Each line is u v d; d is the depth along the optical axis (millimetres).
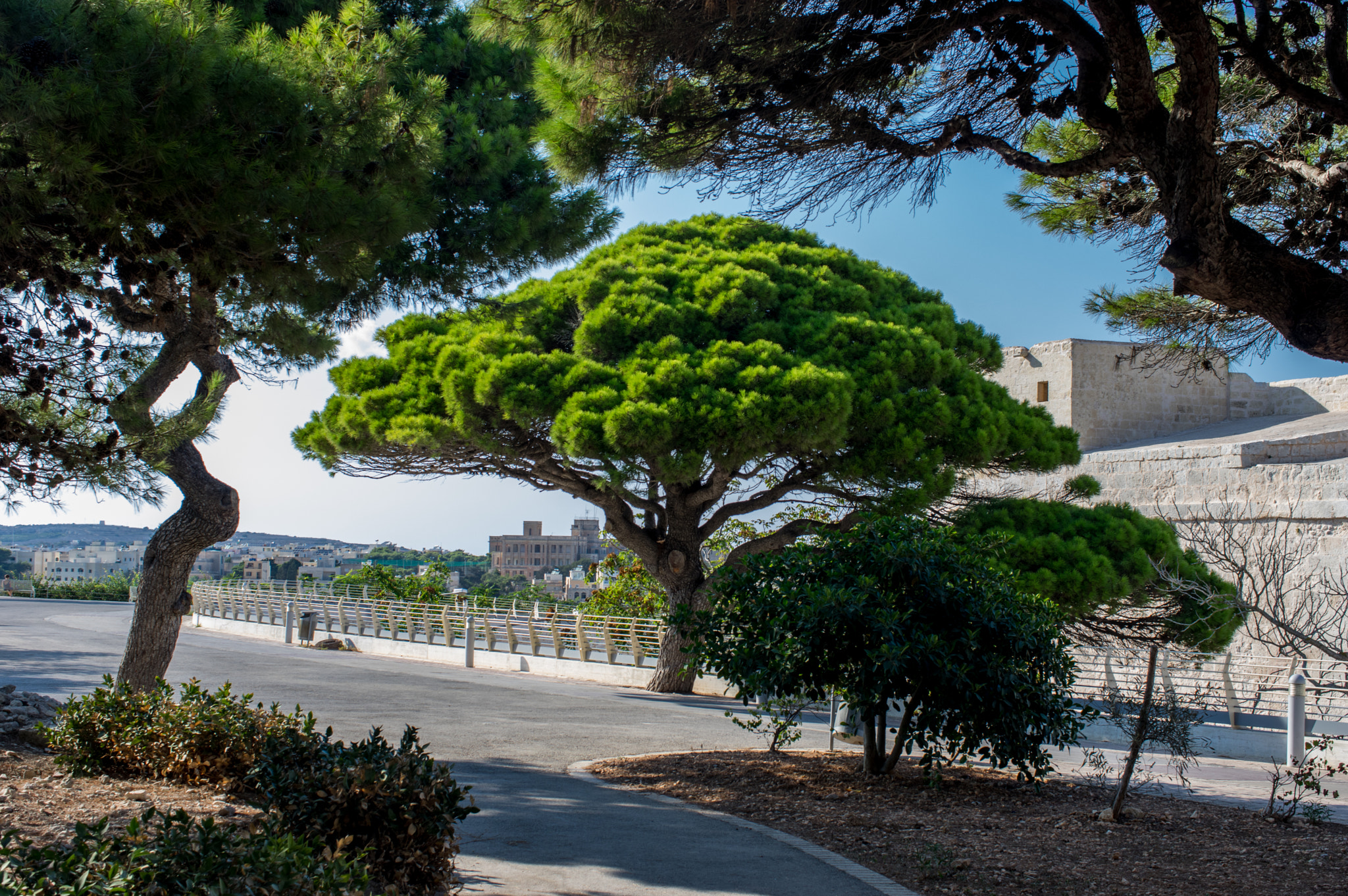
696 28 6391
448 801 5699
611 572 27406
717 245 22188
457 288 11695
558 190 12484
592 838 7234
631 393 17000
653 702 19172
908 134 7305
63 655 22719
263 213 6395
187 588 11695
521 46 7070
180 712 7664
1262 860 6949
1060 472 29172
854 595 8945
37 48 5426
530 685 21703
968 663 8734
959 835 7566
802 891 5926
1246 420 34875
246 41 6824
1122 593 16078
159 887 3447
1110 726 15438
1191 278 5641
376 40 7418
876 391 17719
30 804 5988
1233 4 7238
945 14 6227
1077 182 8766
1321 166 7621
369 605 34344
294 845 3984
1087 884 6250
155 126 5773
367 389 19125
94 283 8188
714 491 19688
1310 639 8305
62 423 7492
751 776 10086
